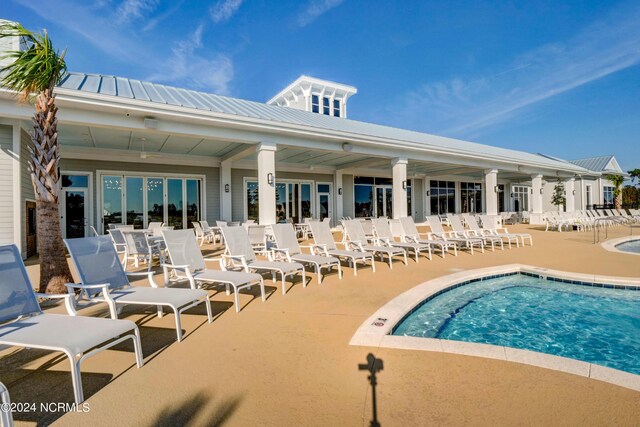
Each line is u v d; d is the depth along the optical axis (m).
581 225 17.14
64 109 7.71
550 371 2.66
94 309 4.50
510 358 2.89
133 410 2.25
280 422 2.11
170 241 4.80
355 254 6.81
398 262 8.07
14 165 8.12
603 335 4.20
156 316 4.22
